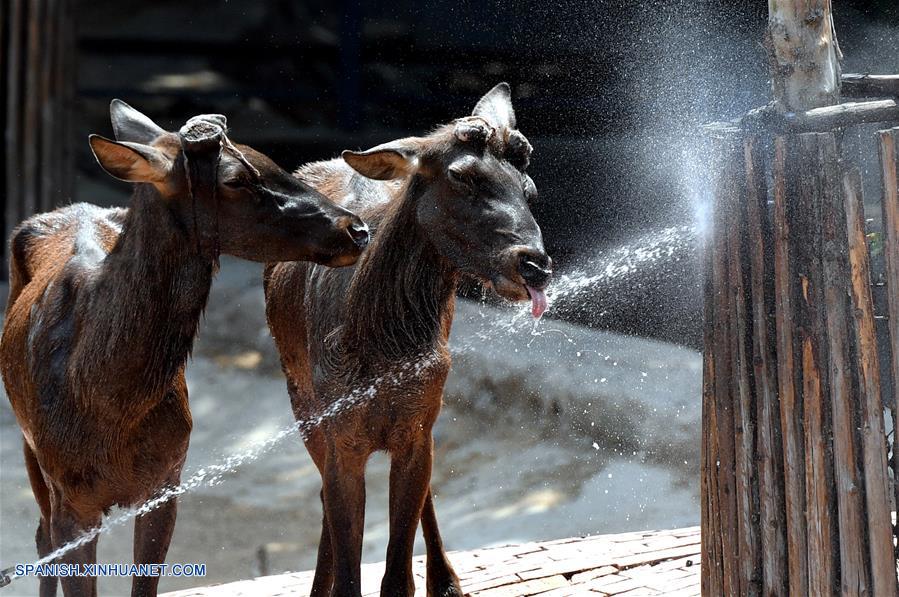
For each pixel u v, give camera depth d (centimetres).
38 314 1049
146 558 1042
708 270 934
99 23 4541
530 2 3256
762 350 877
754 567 905
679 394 1986
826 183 809
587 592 1175
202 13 4588
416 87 3544
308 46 4188
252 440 2384
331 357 1005
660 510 1819
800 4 862
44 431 1013
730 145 889
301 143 3472
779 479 878
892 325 788
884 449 800
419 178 976
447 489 2072
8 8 2816
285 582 1282
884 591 805
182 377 1049
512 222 930
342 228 948
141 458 1016
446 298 1007
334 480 1019
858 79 923
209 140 931
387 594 1030
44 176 2848
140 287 959
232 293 2841
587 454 2031
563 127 2944
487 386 2264
